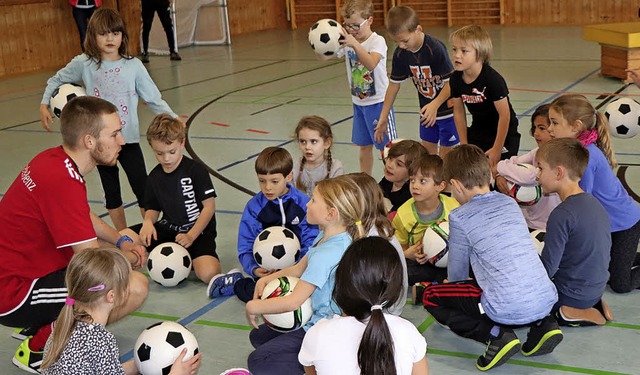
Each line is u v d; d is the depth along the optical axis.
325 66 11.18
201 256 3.78
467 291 2.87
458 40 4.07
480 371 2.77
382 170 5.54
